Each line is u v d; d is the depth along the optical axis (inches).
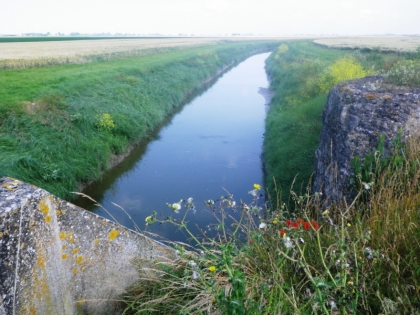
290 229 99.0
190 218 285.3
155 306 94.5
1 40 2588.6
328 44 1764.3
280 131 458.6
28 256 68.6
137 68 793.6
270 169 370.3
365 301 79.5
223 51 1756.9
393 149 173.8
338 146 220.2
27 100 442.9
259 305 73.3
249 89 943.0
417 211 106.5
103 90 578.9
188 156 458.3
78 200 343.3
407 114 196.1
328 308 77.2
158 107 644.1
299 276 91.4
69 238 80.0
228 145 496.4
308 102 526.3
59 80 597.0
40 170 330.0
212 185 368.2
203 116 666.8
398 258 85.4
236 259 99.0
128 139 482.3
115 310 96.2
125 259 97.0
